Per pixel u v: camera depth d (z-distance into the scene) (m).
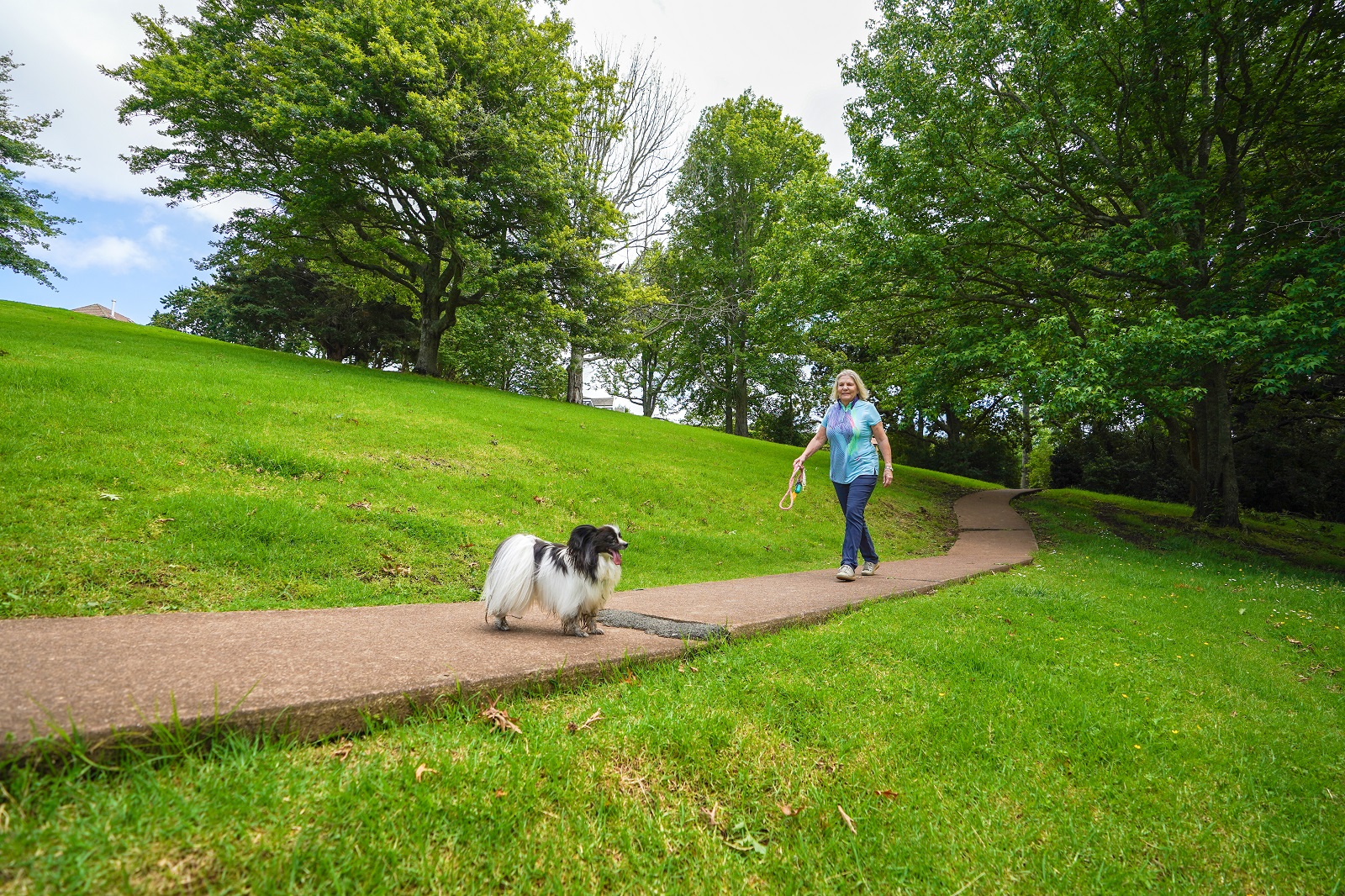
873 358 37.00
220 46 22.25
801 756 2.88
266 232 24.55
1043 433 29.84
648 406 48.25
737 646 4.25
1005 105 15.30
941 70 14.83
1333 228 11.88
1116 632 5.59
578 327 27.97
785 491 16.36
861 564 10.29
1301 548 17.03
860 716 3.31
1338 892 2.42
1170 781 3.03
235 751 2.18
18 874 1.57
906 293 17.89
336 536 7.03
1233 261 13.08
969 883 2.25
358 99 20.17
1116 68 14.33
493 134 21.66
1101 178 14.95
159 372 12.87
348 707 2.50
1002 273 16.05
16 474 6.58
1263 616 7.23
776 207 33.69
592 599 4.04
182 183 21.69
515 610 4.07
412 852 1.94
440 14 22.06
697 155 35.41
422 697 2.72
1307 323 10.91
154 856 1.72
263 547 6.37
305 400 13.23
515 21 24.03
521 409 20.03
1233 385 18.08
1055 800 2.81
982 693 3.79
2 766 1.83
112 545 5.64
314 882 1.78
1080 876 2.35
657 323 34.06
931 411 19.02
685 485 14.62
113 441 8.22
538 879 2.01
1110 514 19.84
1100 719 3.54
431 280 26.78
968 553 11.65
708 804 2.51
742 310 36.22
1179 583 9.30
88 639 3.07
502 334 30.61
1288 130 14.21
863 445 7.45
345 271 30.59
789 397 38.75
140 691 2.38
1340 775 3.31
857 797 2.68
